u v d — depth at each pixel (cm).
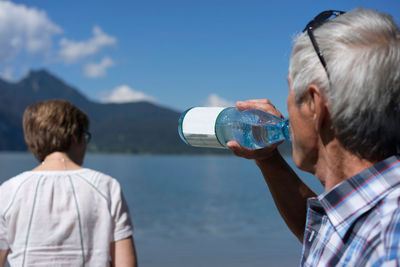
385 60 69
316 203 83
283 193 118
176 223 1231
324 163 80
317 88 76
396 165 71
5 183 163
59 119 171
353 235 70
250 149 115
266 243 840
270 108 113
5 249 158
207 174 5284
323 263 74
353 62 70
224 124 119
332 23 76
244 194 2403
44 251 154
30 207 157
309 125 80
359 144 73
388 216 64
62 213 157
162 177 4488
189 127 127
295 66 80
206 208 1666
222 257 708
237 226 1135
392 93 69
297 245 809
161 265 661
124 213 167
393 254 59
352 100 70
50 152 169
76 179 164
